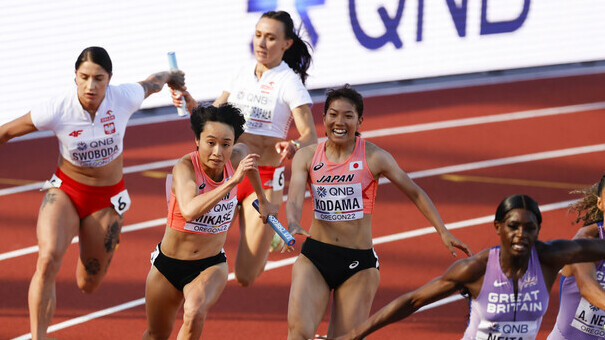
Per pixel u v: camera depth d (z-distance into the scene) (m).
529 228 13.93
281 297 27.69
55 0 43.50
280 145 21.25
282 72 23.98
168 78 23.06
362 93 51.66
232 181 17.69
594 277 16.66
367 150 19.53
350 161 19.36
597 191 17.52
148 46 46.00
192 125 18.52
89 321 25.73
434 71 54.34
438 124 47.09
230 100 24.55
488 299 14.62
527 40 56.31
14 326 25.12
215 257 19.86
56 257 20.16
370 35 52.06
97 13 44.53
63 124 20.30
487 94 52.25
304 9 49.78
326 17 50.62
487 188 38.34
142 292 27.92
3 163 40.34
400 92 52.09
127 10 45.16
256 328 25.44
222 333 25.00
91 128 20.48
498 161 41.91
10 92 43.38
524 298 14.59
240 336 24.88
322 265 19.53
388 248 31.70
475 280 14.59
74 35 44.19
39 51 43.62
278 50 23.70
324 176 19.45
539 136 45.72
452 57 54.59
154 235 32.62
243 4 48.06
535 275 14.52
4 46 42.97
